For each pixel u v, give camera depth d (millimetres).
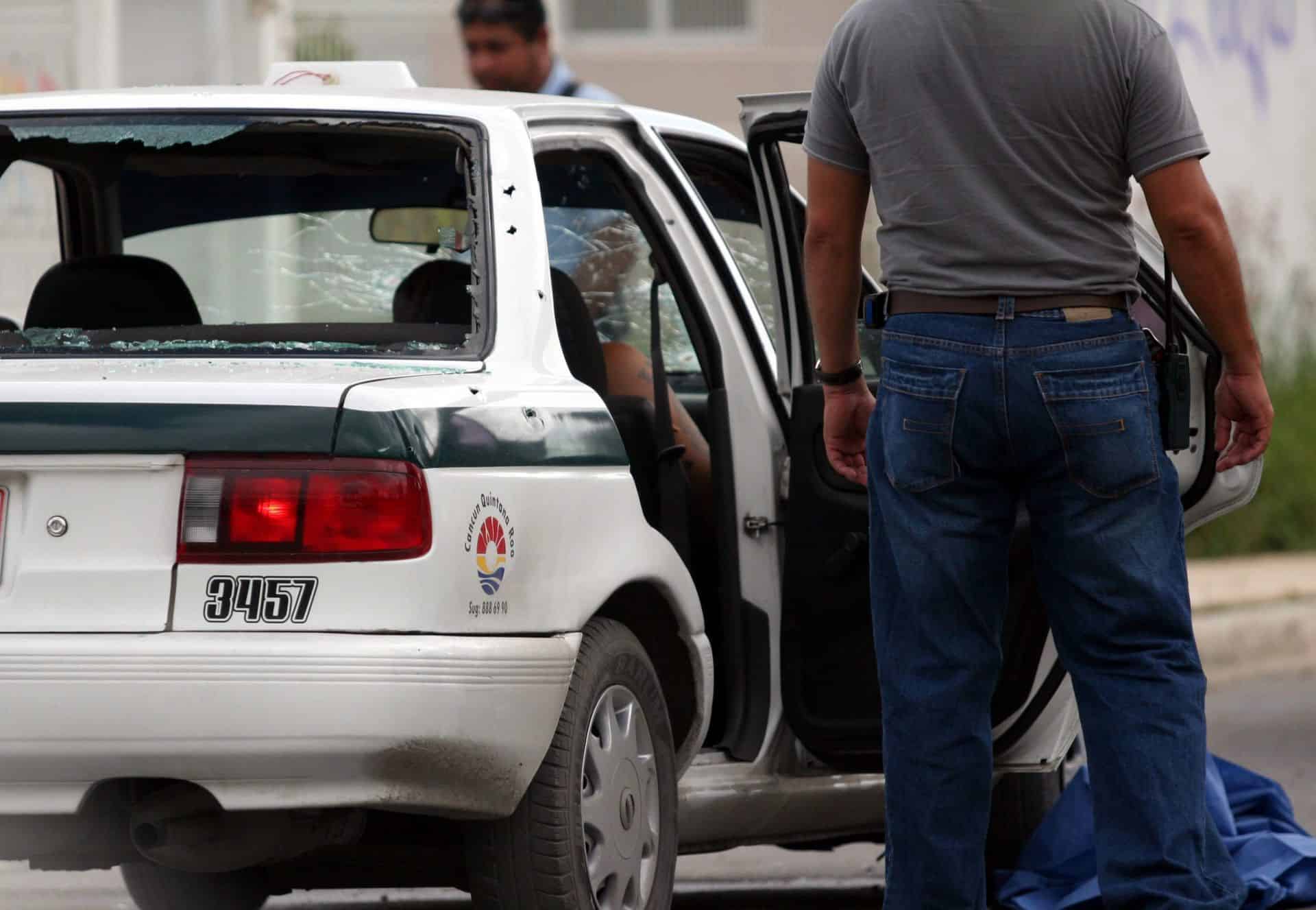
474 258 15102
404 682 12930
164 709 12758
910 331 14172
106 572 13008
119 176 19219
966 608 14406
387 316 20203
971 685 14492
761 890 21062
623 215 20875
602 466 15023
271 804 12961
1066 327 13875
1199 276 14180
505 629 13641
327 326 16031
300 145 18078
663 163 17766
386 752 12930
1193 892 14102
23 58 43125
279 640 12883
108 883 20578
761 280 20594
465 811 13602
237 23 45438
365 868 16062
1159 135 13945
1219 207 14062
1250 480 17234
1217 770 20078
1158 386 14484
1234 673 37312
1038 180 13883
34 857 13797
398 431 13234
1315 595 40469
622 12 63906
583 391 15039
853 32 14508
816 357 17578
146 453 13070
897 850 14688
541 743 13875
